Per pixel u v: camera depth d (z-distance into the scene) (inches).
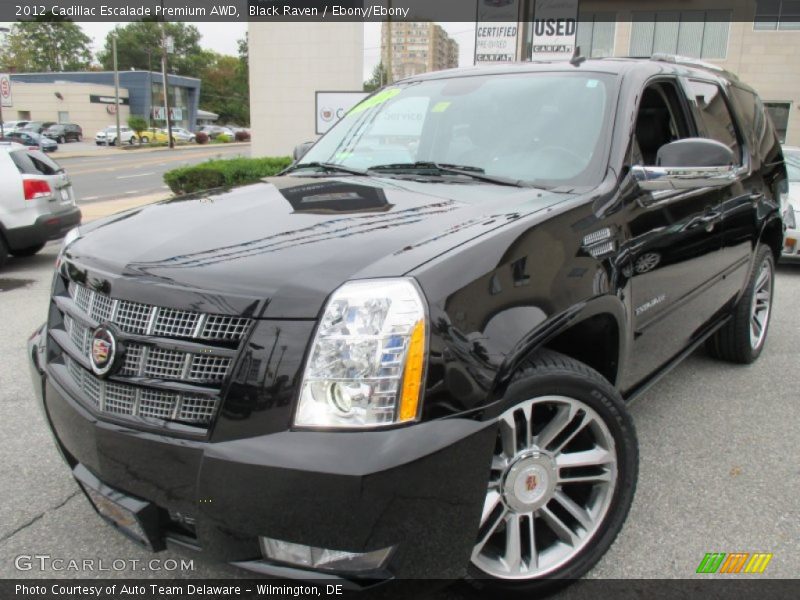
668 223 117.6
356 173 127.4
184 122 3518.7
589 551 92.0
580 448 94.1
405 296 73.1
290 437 70.7
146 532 79.0
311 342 71.8
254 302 73.5
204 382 74.4
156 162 1471.5
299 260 78.2
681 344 138.6
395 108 142.0
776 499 118.6
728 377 176.7
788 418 151.8
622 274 101.1
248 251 82.1
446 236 83.7
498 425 79.1
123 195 786.8
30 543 105.7
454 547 76.0
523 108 125.6
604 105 118.0
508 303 81.2
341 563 72.3
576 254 92.6
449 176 119.2
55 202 337.1
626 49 1145.4
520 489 85.9
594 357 105.7
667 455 134.0
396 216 92.8
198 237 88.4
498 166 118.5
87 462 83.2
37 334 105.7
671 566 100.3
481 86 135.7
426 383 72.6
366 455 69.2
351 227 88.3
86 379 84.7
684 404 159.0
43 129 2459.4
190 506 74.5
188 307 75.7
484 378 76.5
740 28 1104.2
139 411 77.9
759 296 188.2
